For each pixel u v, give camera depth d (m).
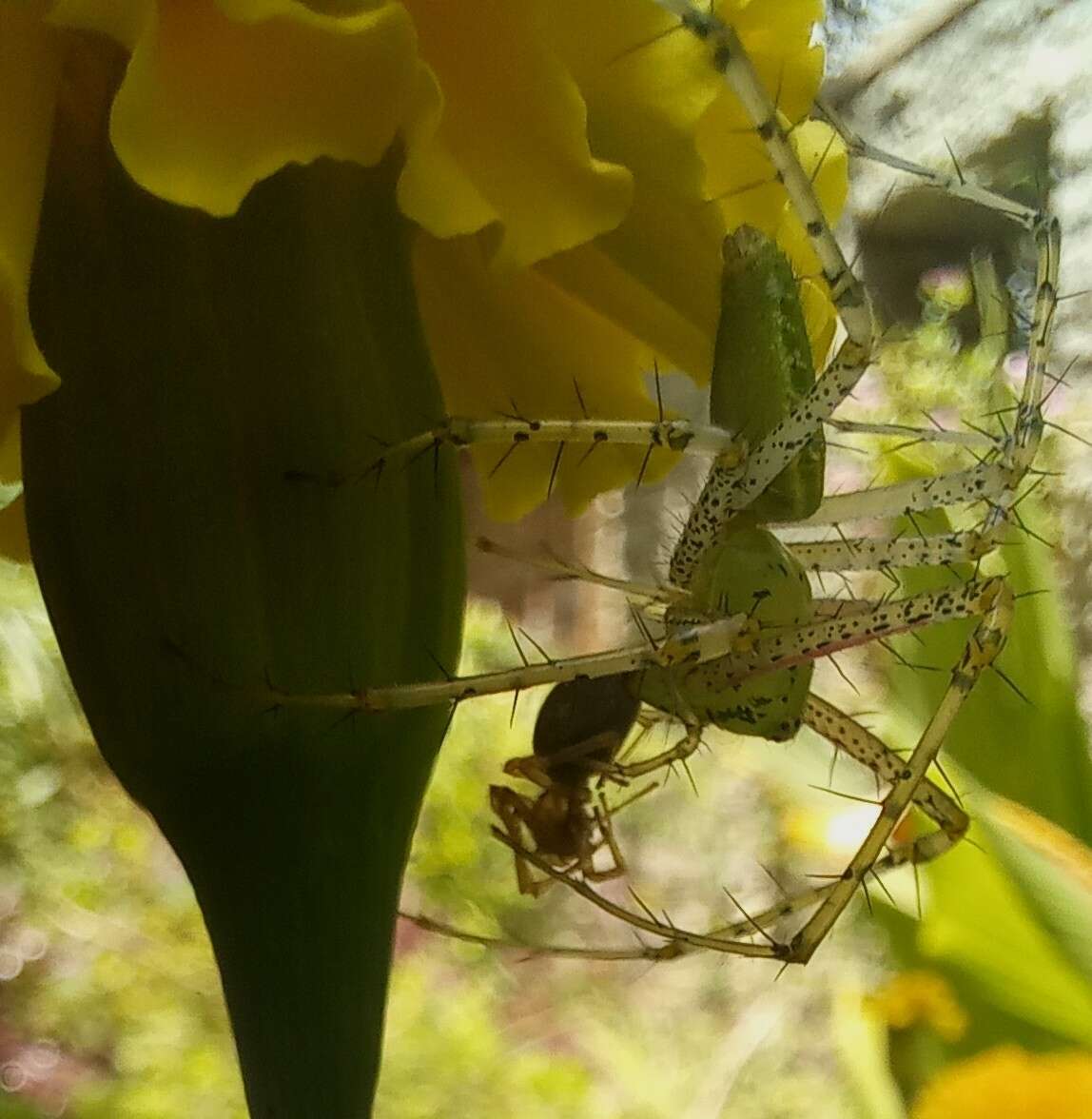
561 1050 0.16
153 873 0.17
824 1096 0.15
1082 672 0.13
